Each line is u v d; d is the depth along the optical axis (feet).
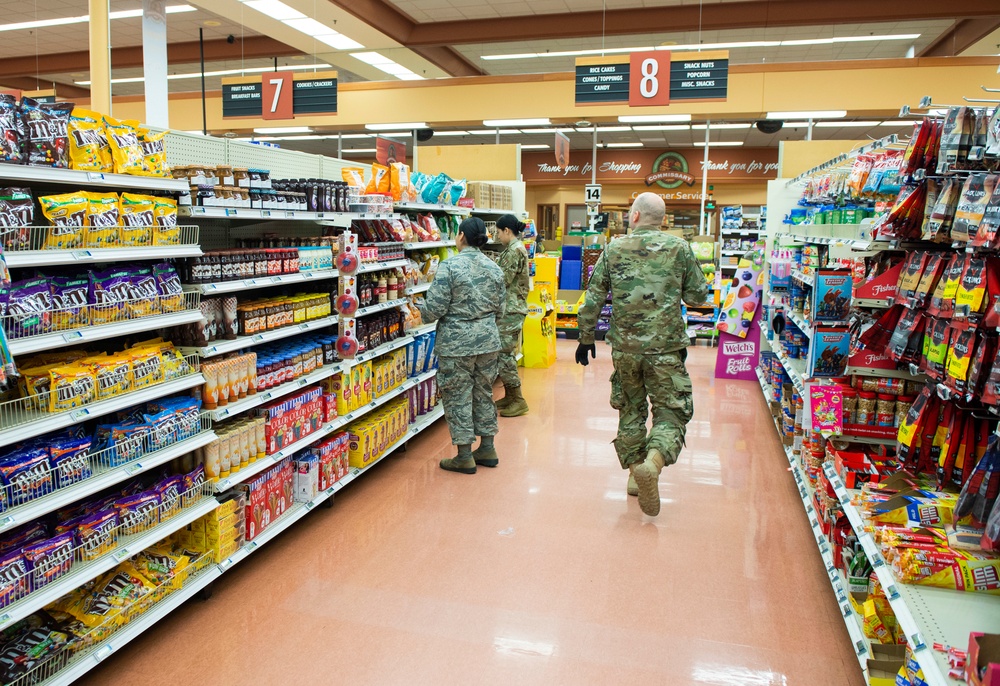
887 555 7.35
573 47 42.11
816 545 12.42
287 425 12.30
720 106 34.63
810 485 13.21
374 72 44.24
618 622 9.88
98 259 8.24
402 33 36.47
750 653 9.17
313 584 10.90
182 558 9.91
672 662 8.95
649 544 12.42
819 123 40.42
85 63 44.68
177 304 9.76
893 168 10.02
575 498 14.58
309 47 37.76
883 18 31.45
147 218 9.16
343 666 8.80
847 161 13.23
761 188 64.49
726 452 17.78
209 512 10.25
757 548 12.28
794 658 9.07
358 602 10.37
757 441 18.74
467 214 22.25
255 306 11.44
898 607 6.63
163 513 9.41
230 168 10.71
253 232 13.70
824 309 12.09
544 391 24.44
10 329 7.46
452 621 9.87
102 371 8.53
